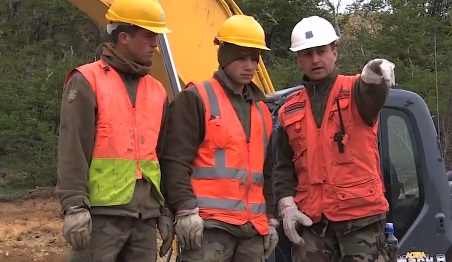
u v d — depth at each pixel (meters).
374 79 3.38
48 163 16.89
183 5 5.30
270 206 3.72
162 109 3.40
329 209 3.65
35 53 20.56
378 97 3.46
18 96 17.52
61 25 21.64
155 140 3.30
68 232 2.92
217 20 5.38
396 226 4.86
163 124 3.43
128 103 3.23
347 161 3.62
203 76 5.22
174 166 3.37
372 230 3.65
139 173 3.19
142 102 3.29
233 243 3.47
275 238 3.70
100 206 3.09
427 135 4.90
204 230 3.40
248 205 3.49
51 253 9.61
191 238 3.28
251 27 3.54
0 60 19.48
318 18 3.83
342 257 3.68
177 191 3.33
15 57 20.22
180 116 3.44
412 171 4.89
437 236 4.86
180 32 5.24
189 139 3.42
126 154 3.16
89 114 3.09
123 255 3.25
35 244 10.10
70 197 2.94
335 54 3.78
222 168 3.44
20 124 16.88
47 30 21.80
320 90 3.76
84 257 3.09
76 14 21.08
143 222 3.23
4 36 21.31
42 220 12.26
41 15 21.62
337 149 3.64
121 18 3.25
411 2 21.34
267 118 3.75
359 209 3.61
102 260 3.07
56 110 17.59
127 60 3.27
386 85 3.38
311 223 3.69
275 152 4.18
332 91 3.72
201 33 5.30
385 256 3.67
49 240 10.41
